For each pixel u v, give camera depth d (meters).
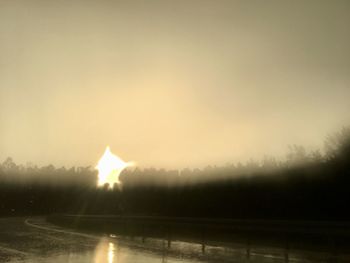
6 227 40.09
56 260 18.39
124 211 51.91
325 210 31.55
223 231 29.20
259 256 20.06
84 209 64.06
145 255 20.34
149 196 49.03
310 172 33.44
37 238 28.75
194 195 42.97
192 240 27.38
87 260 18.48
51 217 54.00
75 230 36.22
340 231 21.92
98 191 59.03
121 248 23.12
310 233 23.14
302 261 18.56
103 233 33.12
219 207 39.50
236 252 21.44
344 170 31.97
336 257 19.52
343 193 31.09
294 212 33.25
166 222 34.56
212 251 21.89
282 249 22.25
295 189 33.78
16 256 19.64
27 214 81.75
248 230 27.34
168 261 18.47
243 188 37.88
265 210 35.38
